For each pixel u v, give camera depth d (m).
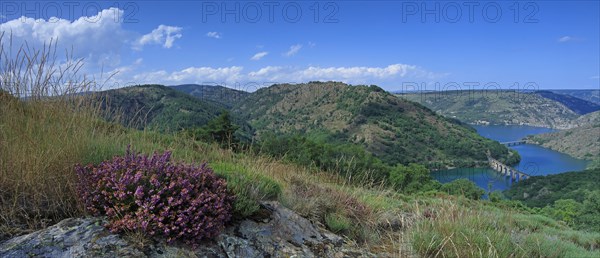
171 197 2.87
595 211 25.55
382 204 6.17
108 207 2.88
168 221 2.89
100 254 2.54
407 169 39.19
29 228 2.83
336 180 6.75
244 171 4.60
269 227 3.72
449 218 5.29
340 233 4.56
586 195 27.22
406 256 4.24
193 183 3.26
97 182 3.02
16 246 2.50
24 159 3.09
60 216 3.04
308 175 6.30
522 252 5.02
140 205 2.80
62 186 3.25
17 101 4.02
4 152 3.17
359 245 4.40
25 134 3.43
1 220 2.83
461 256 4.30
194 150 5.64
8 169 3.05
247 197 3.84
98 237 2.69
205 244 3.08
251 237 3.47
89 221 2.87
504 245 4.84
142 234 2.77
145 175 3.04
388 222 5.27
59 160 3.35
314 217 4.57
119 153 4.07
